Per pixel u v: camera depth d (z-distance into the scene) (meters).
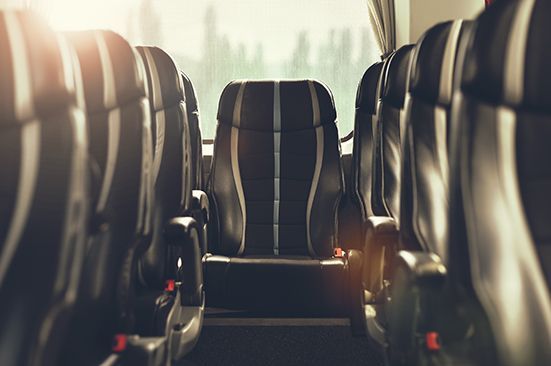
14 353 0.86
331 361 2.55
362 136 2.47
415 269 1.18
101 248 1.26
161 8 3.40
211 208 2.79
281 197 2.77
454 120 1.01
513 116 0.97
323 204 2.75
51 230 0.87
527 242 0.98
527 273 0.98
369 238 1.91
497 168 0.98
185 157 1.96
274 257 2.70
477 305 0.99
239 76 3.43
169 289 1.89
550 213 0.98
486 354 0.98
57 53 0.89
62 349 1.14
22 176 0.88
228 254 2.78
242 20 3.40
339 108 3.45
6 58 0.87
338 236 2.97
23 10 0.89
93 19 3.40
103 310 1.25
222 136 2.81
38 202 0.88
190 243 1.91
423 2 3.33
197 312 2.00
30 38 0.87
